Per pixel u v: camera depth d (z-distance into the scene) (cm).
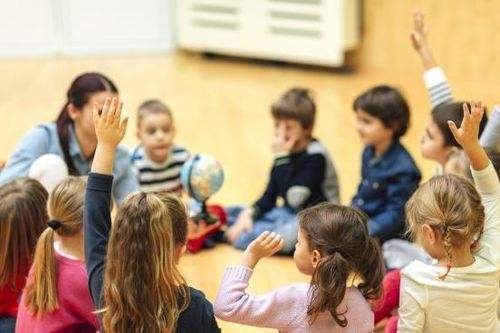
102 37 665
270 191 323
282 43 613
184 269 299
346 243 176
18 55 655
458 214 184
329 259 174
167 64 636
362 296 183
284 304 180
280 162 317
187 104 523
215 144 443
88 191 182
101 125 184
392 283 217
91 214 179
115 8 660
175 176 332
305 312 179
